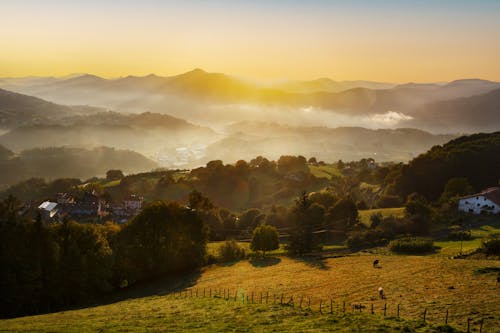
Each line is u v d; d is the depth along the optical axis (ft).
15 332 138.92
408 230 384.88
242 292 215.72
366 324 138.51
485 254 269.03
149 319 159.02
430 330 131.95
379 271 237.86
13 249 235.20
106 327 145.59
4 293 224.53
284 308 166.09
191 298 210.18
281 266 297.94
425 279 206.28
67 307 241.55
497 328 133.80
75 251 255.29
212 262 347.56
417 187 588.91
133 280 299.38
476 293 173.99
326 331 132.36
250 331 135.03
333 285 213.87
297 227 400.88
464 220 406.82
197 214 352.08
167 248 316.60
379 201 559.38
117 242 306.14
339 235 417.69
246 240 449.48
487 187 541.34
